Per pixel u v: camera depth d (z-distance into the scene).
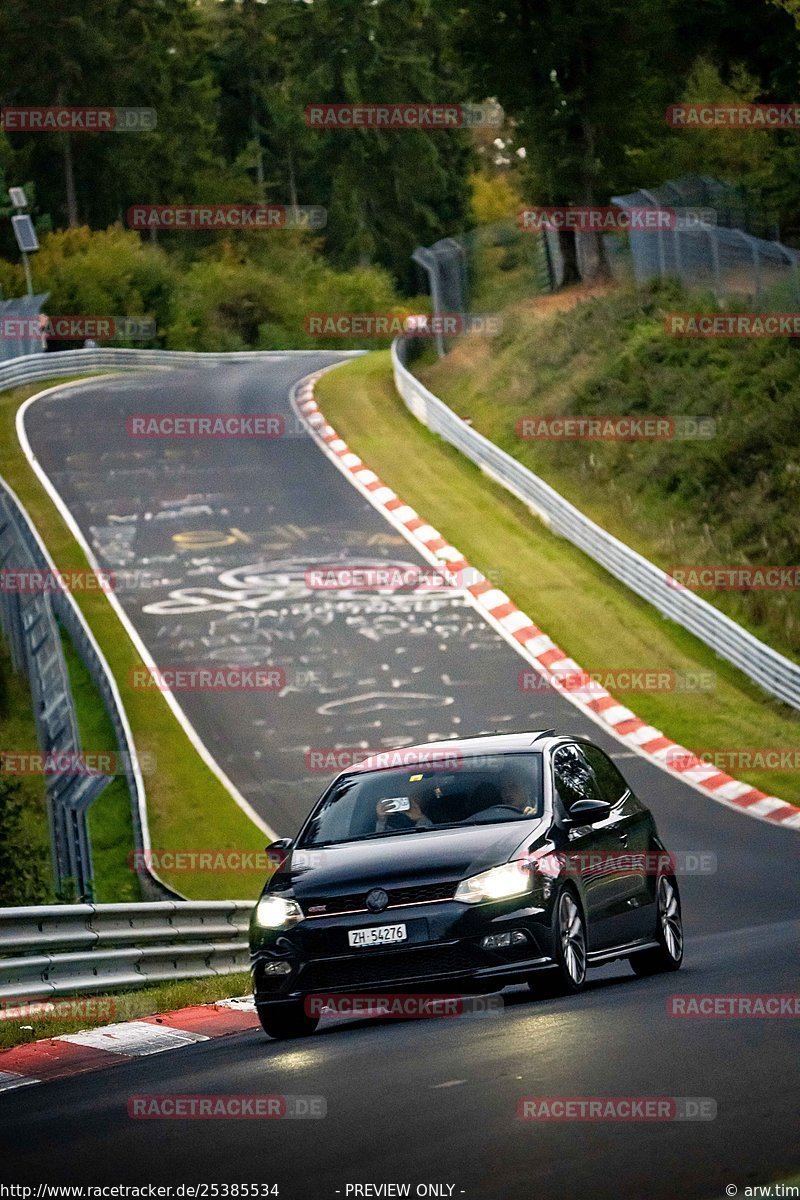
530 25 164.50
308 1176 18.00
